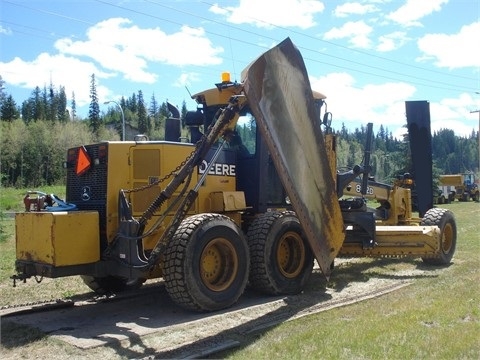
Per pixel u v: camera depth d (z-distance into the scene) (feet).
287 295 25.03
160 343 17.92
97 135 262.06
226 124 22.61
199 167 25.03
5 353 17.24
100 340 18.22
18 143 217.56
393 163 107.55
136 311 22.82
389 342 16.84
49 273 20.52
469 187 151.33
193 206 24.73
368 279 28.78
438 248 31.30
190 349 17.22
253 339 18.07
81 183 23.86
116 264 22.04
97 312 22.84
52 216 20.47
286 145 22.88
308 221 23.86
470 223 63.82
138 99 304.71
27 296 26.66
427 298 22.91
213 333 18.85
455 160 348.38
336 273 30.68
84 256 21.18
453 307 21.04
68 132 232.12
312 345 16.79
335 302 23.27
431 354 15.74
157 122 305.32
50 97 343.87
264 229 24.47
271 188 28.96
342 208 31.81
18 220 22.18
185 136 29.09
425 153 40.55
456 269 31.48
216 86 27.35
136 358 16.57
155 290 27.32
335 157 30.32
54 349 17.48
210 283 22.21
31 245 21.42
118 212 22.53
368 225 30.99
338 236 26.08
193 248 20.99
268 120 22.12
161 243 21.24
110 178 22.67
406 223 41.42
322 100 29.78
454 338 17.10
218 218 22.21
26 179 214.28
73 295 26.78
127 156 23.09
